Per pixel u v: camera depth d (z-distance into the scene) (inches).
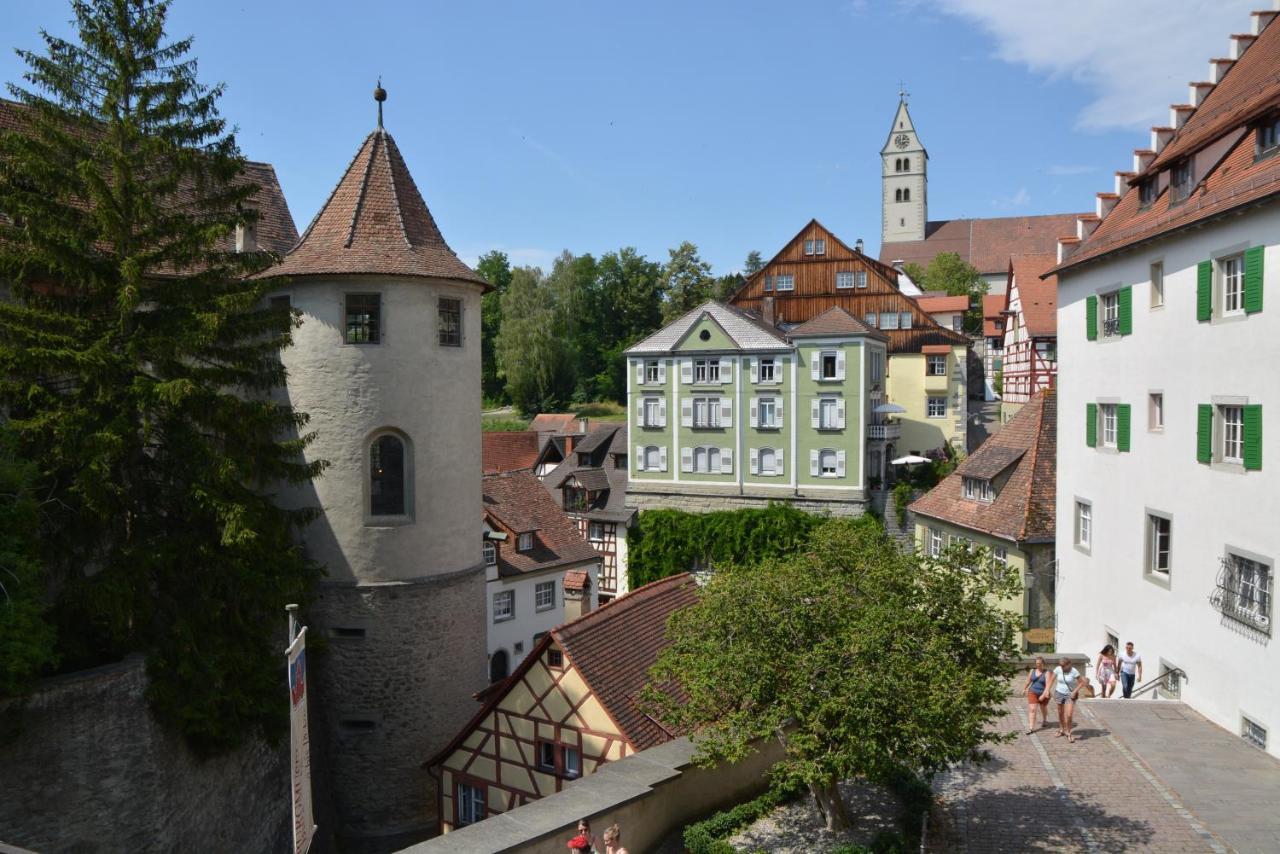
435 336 921.5
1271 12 976.3
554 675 745.6
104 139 701.9
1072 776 637.3
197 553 679.7
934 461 2076.8
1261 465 689.6
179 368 687.7
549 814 506.6
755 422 2076.8
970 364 3058.6
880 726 445.7
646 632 829.8
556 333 3700.8
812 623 483.2
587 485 2193.7
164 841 642.2
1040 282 2090.3
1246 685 708.7
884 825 557.3
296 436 896.9
